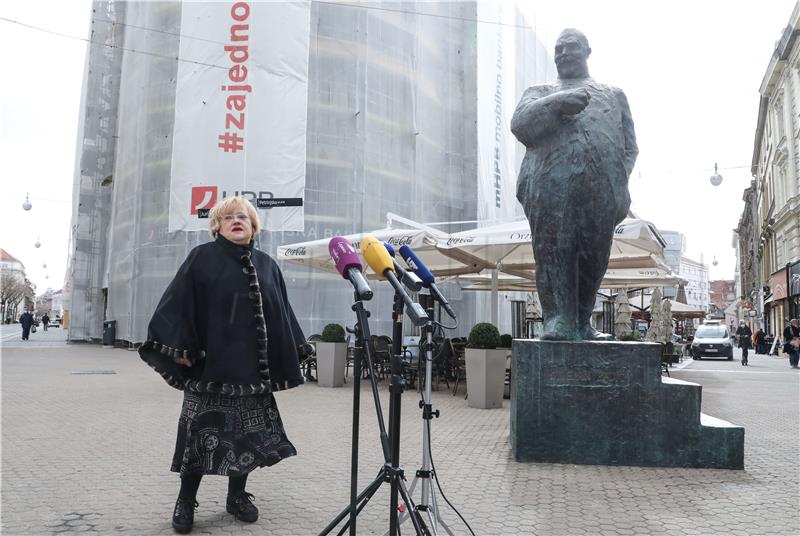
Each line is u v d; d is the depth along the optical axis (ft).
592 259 17.16
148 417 22.88
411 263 9.45
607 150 17.03
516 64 74.69
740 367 65.31
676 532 10.88
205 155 55.01
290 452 11.24
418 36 63.57
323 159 58.39
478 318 70.03
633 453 15.99
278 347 11.40
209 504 12.33
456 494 13.23
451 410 26.91
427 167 64.34
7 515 11.50
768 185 133.69
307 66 55.77
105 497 12.70
